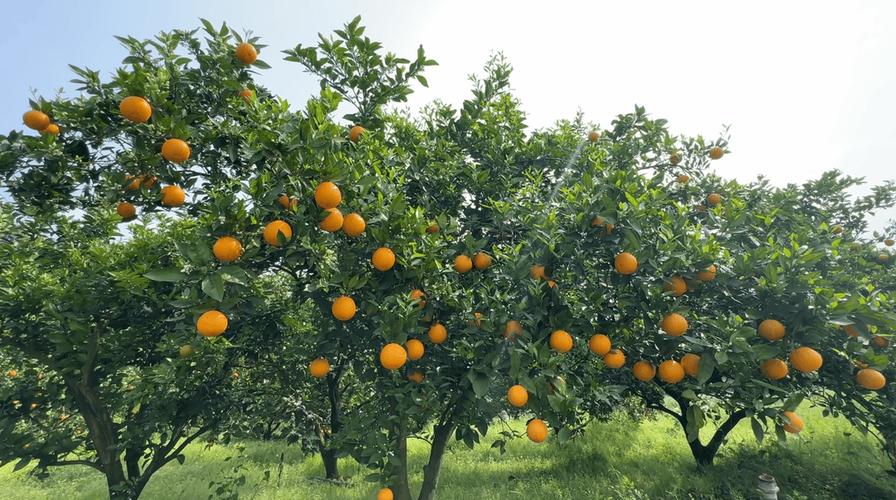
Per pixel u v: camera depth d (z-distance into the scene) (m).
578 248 4.36
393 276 4.34
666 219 4.51
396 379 4.66
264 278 6.89
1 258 5.57
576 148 7.02
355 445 4.85
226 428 6.83
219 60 4.25
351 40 5.07
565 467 9.27
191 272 3.09
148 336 6.21
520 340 4.01
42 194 4.54
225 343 5.59
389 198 4.36
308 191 3.65
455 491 7.96
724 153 7.32
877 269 7.70
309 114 3.95
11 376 7.00
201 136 4.08
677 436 11.43
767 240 5.51
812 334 4.00
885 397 4.99
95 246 5.78
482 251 5.50
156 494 8.44
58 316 5.24
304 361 7.50
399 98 5.49
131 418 6.28
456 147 6.23
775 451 8.77
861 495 7.01
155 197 4.31
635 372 4.58
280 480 9.14
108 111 3.96
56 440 5.71
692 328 4.45
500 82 6.88
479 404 4.55
